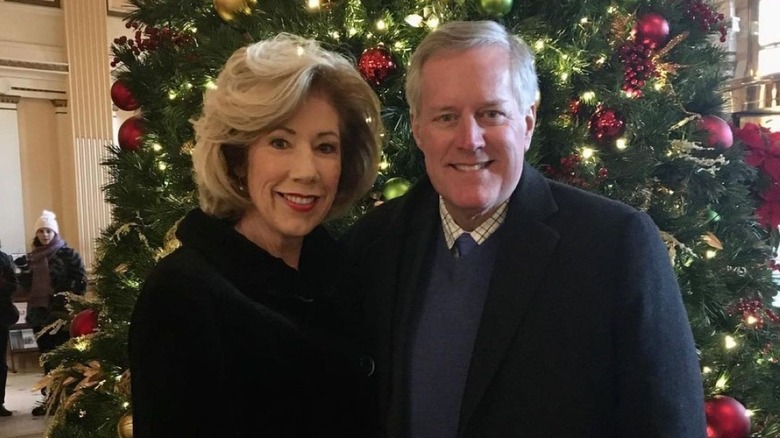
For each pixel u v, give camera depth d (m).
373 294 1.24
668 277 1.06
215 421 0.95
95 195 6.64
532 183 1.17
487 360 1.05
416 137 1.18
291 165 1.05
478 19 1.66
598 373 1.03
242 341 0.99
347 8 1.70
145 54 2.11
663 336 1.01
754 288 1.93
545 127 1.73
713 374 1.64
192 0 1.99
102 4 6.61
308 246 1.21
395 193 1.59
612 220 1.08
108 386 1.85
